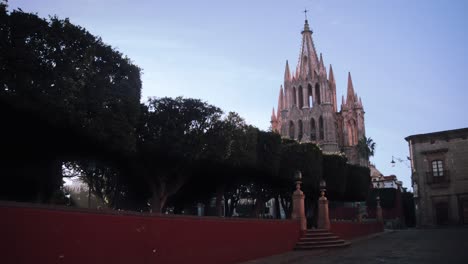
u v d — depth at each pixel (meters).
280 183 31.67
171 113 21.58
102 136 16.38
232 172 27.14
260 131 27.70
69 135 17.19
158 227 11.93
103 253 9.89
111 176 27.81
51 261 8.54
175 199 31.50
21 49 13.65
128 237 10.75
